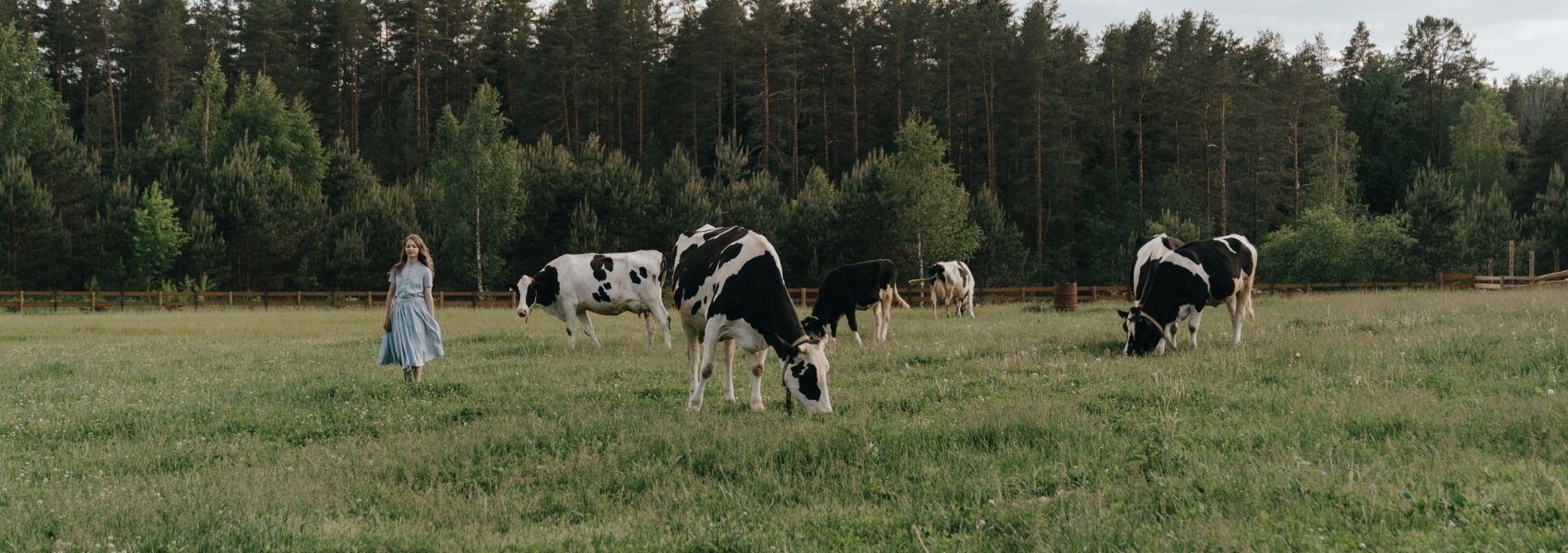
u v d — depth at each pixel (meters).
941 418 8.30
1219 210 62.84
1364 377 9.45
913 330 18.67
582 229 46.97
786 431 7.81
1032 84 64.31
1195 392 9.12
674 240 48.56
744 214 49.72
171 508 6.09
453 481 7.12
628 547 5.35
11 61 53.25
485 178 48.81
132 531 5.67
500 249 50.28
